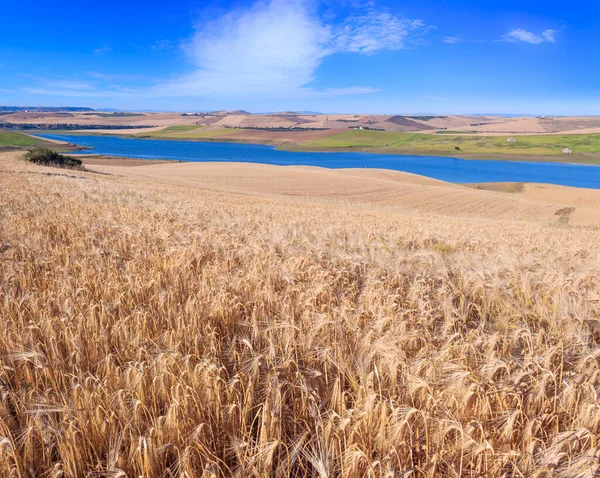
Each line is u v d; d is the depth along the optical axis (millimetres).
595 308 3969
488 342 3289
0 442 2051
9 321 3559
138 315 3639
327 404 2682
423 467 2125
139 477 2020
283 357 3004
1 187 19469
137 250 6559
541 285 4867
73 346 3078
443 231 14070
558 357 3176
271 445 2090
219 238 7812
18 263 5449
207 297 4215
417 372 2777
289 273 5180
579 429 2270
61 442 2213
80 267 5383
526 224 26969
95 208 12312
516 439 2404
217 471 2109
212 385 2559
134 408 2350
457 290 4816
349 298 4562
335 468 2189
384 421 2244
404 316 3984
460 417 2432
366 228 13406
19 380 2834
